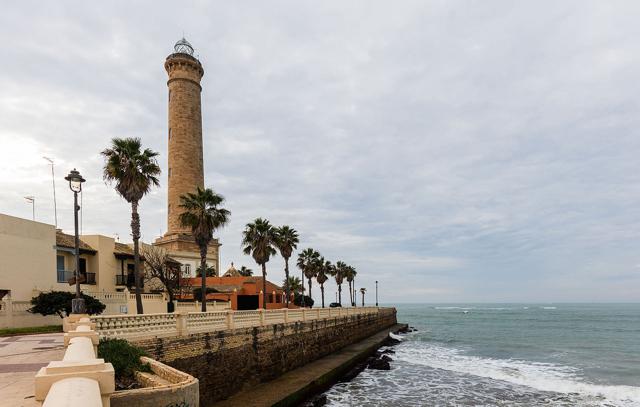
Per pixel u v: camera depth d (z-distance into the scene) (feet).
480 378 93.76
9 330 69.97
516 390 82.69
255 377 69.41
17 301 77.82
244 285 161.99
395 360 118.73
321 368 85.71
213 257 197.16
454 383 88.43
